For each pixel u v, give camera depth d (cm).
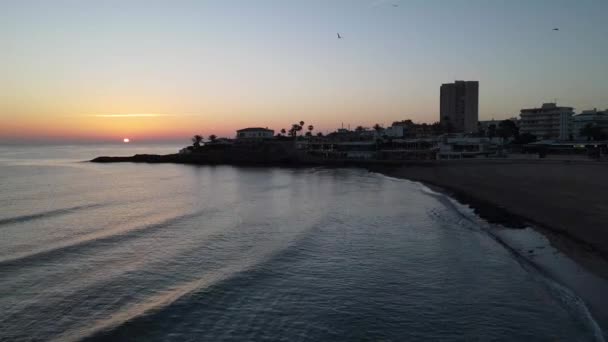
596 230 2609
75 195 5512
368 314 1673
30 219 3728
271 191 5909
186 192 5872
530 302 1719
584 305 1608
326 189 6075
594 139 12094
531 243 2500
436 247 2595
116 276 2159
